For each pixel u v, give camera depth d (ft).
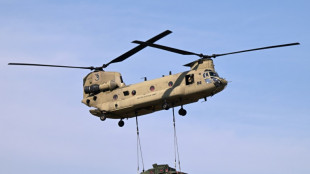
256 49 321.93
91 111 347.36
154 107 335.67
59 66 344.90
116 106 338.75
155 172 318.24
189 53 325.01
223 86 323.37
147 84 335.47
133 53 322.55
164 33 298.15
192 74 324.60
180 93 322.75
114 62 335.47
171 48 316.19
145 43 306.35
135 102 332.39
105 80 349.20
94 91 349.00
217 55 330.13
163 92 326.85
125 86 343.87
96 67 352.90
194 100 331.36
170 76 331.98
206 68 327.06
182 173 317.83
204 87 320.91
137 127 342.44
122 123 350.43
